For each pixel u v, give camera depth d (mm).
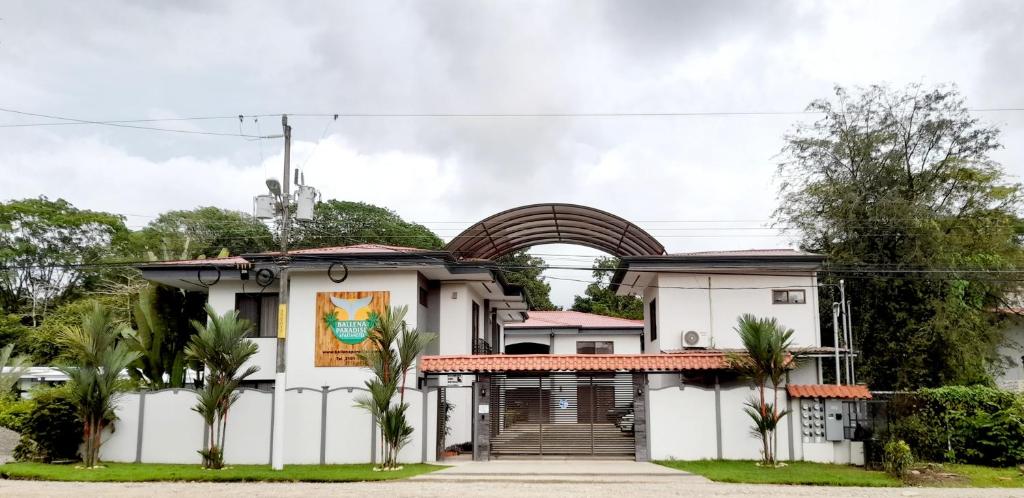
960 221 30266
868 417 20453
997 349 31578
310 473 18203
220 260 26781
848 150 30328
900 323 28859
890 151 29703
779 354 19016
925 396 20281
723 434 20391
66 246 52562
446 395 24156
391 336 20016
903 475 16797
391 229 53594
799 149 31453
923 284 28391
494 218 26812
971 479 16938
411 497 14117
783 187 32156
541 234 29844
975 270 28266
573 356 21109
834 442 19953
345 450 20938
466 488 15516
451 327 25953
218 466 19500
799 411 20281
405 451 20734
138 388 25109
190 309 27688
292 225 51406
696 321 24188
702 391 20656
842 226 29531
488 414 21172
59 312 43031
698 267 24172
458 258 28750
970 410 19797
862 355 29281
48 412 20656
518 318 37250
